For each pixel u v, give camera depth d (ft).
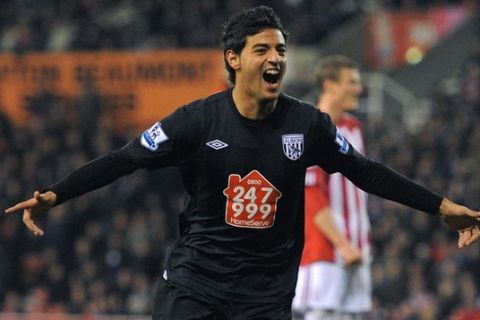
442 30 252.21
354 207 85.20
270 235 56.70
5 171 201.77
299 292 85.87
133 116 242.58
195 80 240.12
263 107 55.72
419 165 178.70
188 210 57.88
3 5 280.51
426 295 148.87
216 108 56.34
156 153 56.08
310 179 83.41
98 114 218.18
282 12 256.11
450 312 145.38
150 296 165.99
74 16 271.90
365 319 136.46
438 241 159.12
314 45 253.85
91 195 186.19
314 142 56.85
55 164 201.77
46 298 172.55
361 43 253.44
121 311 165.48
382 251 161.58
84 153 206.80
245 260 56.70
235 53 55.72
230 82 56.95
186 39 252.42
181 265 57.62
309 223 85.10
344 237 82.53
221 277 56.85
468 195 165.37
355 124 85.35
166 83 241.14
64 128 213.05
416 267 152.15
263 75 55.11
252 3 255.70
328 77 84.02
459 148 183.93
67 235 181.27
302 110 56.95
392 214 164.25
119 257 174.91
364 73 247.70
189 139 55.93
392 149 186.19
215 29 253.03
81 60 244.63
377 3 264.52
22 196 195.83
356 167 58.03
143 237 176.14
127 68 242.78
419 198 58.44
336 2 262.67
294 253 57.98
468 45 249.55
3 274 179.93
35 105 231.30
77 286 170.50
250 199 56.08
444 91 231.30
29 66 246.27
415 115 232.53
